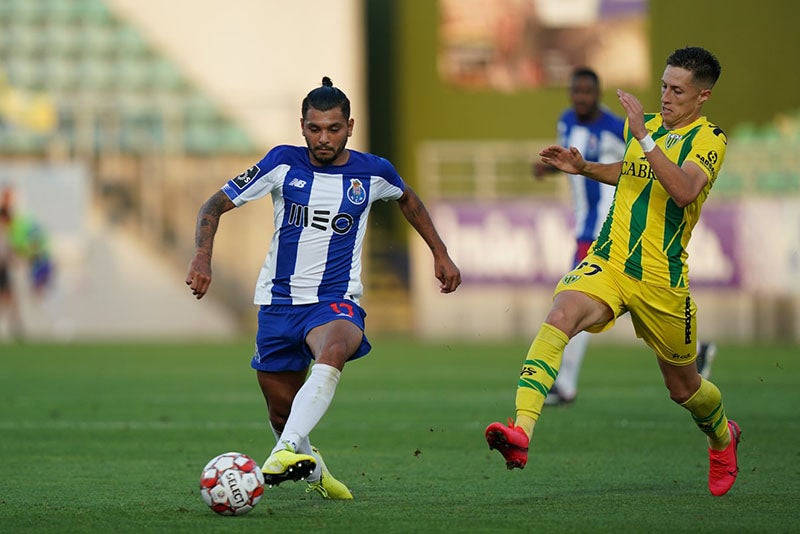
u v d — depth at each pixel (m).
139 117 88.06
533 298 80.88
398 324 83.88
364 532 17.84
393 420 35.88
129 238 85.00
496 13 90.75
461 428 33.72
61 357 63.88
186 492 22.34
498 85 91.12
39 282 82.94
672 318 20.88
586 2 89.75
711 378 50.59
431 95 92.25
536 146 90.69
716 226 79.00
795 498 21.45
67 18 89.69
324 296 20.80
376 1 93.12
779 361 61.03
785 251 78.50
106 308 84.06
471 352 68.44
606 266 20.98
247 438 31.52
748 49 93.50
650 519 19.12
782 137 90.50
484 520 18.98
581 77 37.62
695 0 93.19
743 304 78.75
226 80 88.69
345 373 54.66
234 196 20.59
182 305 84.81
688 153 20.66
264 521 18.81
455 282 22.05
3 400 42.31
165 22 89.19
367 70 92.88
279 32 88.31
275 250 21.00
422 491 22.44
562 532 17.92
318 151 20.38
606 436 31.42
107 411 38.59
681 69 20.75
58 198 83.00
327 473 21.22
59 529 18.27
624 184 21.17
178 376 52.53
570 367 38.94
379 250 84.50
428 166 90.94
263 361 21.17
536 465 26.22
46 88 89.25
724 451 21.72
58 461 27.02
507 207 81.06
